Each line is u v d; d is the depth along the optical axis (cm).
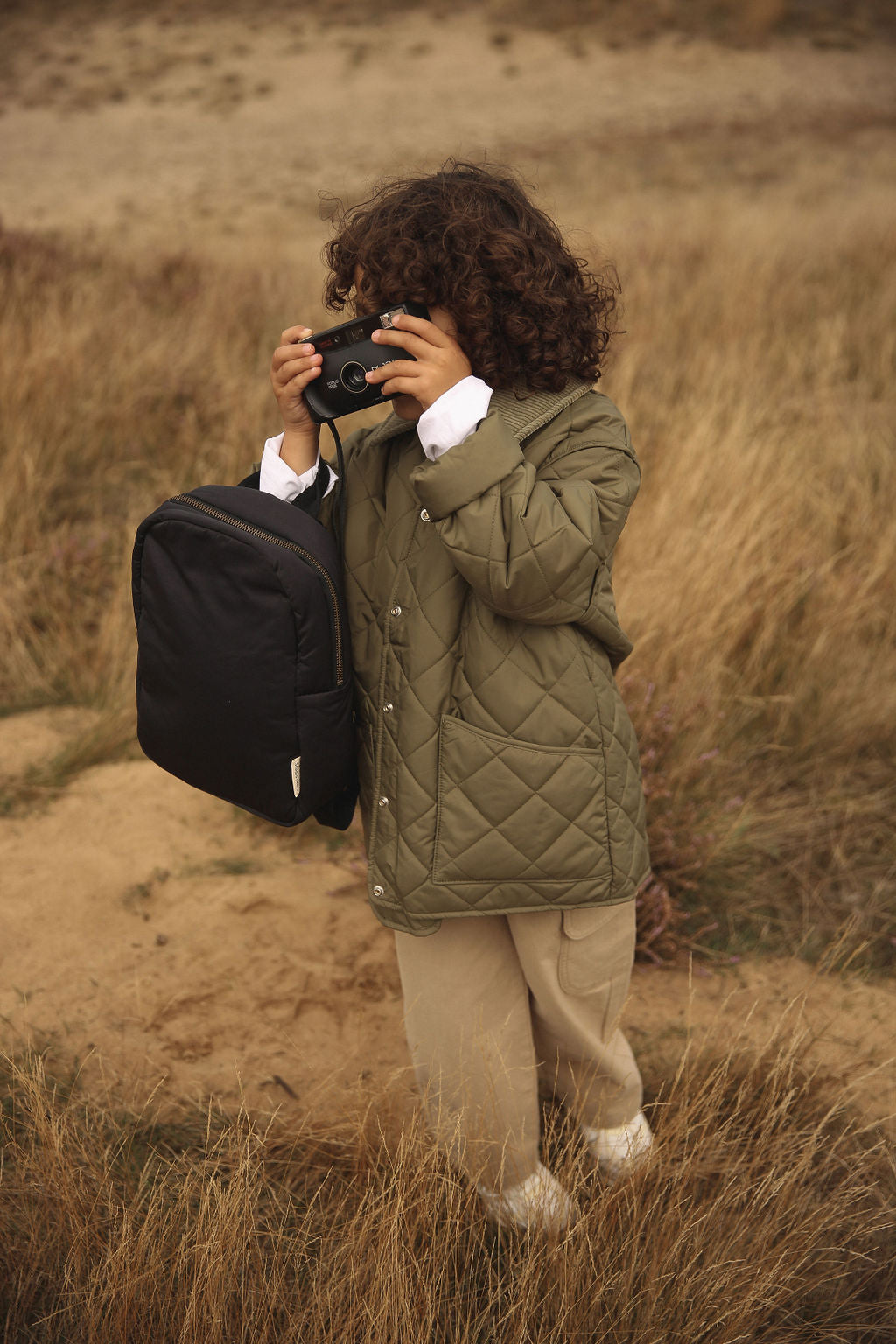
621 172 1499
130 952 242
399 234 126
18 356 460
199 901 259
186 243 946
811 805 296
